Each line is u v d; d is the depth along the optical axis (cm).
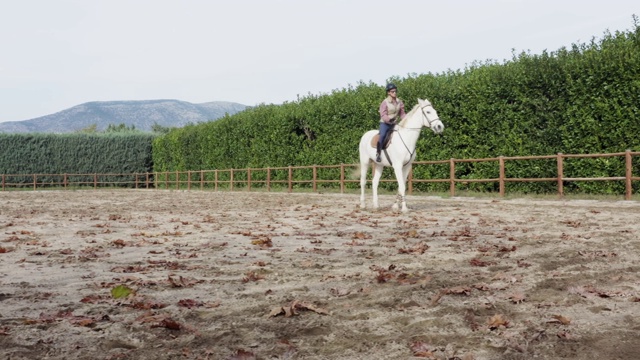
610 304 420
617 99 1483
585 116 1549
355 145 2338
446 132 1945
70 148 4509
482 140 1839
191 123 4088
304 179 2669
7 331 379
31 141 4434
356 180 2166
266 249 738
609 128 1498
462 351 329
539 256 631
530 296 450
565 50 1670
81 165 4525
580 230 848
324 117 2514
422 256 651
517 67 1747
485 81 1828
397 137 1244
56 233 973
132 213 1438
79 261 665
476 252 673
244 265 618
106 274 580
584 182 1559
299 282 525
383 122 1272
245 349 340
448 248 709
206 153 3588
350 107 2359
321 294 474
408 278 523
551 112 1641
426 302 438
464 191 1905
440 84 1997
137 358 329
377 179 1362
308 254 688
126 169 4603
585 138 1553
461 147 1925
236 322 397
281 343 345
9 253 737
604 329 362
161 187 4294
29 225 1124
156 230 1000
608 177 1443
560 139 1627
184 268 606
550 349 330
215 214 1352
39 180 4434
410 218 1115
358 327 379
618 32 1602
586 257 613
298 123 2716
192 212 1441
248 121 3094
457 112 1909
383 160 1291
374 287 495
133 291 478
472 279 514
